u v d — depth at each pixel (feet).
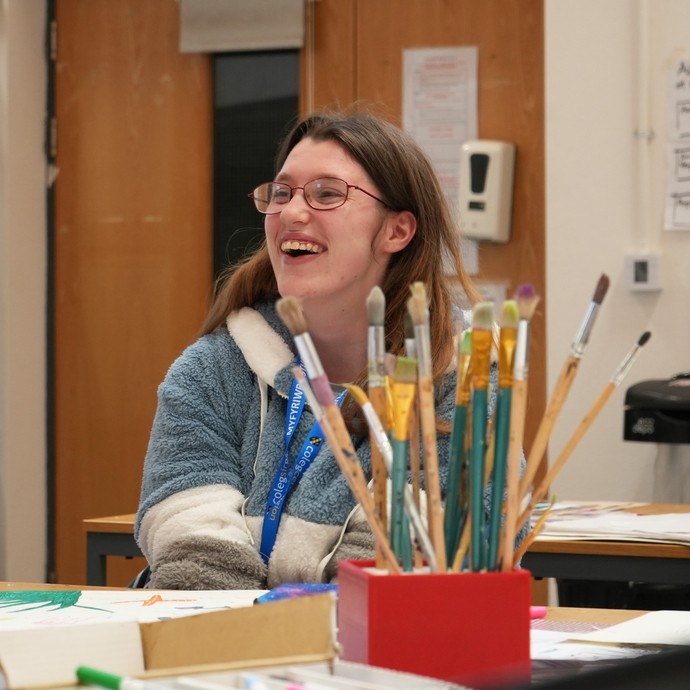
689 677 2.71
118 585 23.31
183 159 23.57
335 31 22.50
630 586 13.70
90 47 24.12
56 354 24.36
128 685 4.07
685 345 19.29
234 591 7.97
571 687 2.69
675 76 19.43
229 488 9.28
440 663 4.64
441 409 8.91
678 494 18.69
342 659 4.96
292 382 9.57
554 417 4.98
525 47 21.44
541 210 21.17
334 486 8.95
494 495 4.85
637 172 19.65
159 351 23.76
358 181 9.53
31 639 4.61
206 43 23.07
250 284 10.30
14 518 23.61
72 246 24.26
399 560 4.89
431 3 21.97
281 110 22.90
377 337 5.07
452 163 21.79
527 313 4.80
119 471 23.98
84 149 24.17
